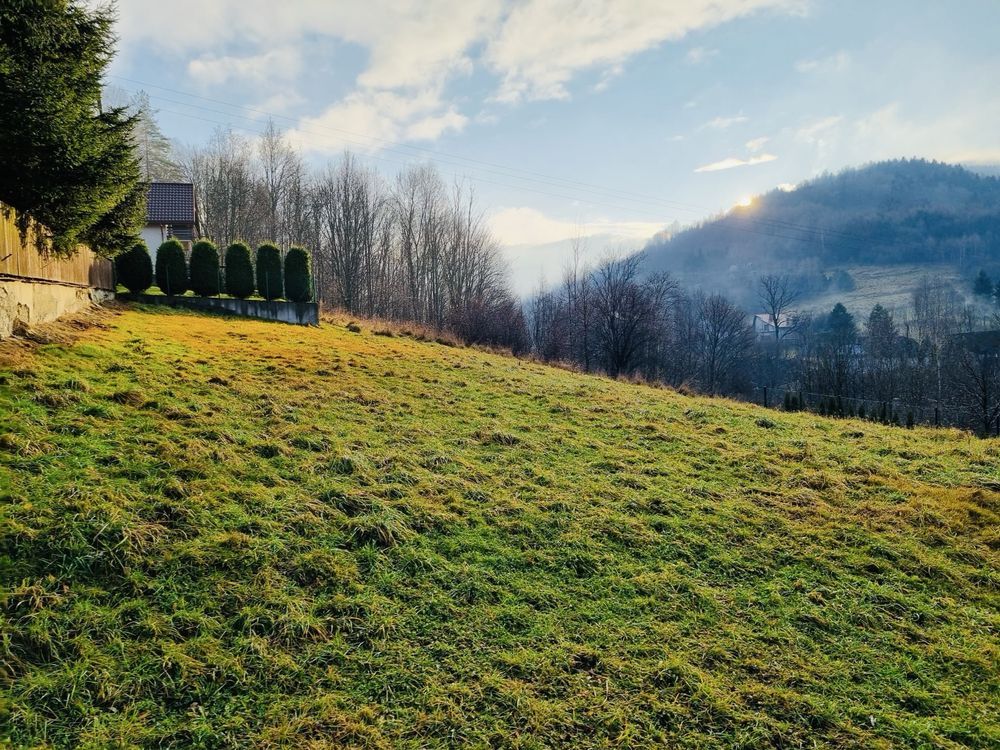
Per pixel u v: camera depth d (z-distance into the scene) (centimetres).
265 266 2025
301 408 804
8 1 805
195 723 316
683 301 6003
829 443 988
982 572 560
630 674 385
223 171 4159
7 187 870
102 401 655
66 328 938
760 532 602
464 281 4372
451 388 1125
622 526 577
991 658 434
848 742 349
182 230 2731
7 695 311
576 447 815
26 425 549
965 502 710
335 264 4091
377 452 680
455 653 389
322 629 390
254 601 403
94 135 918
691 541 566
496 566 491
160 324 1294
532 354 2788
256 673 353
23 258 859
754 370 5628
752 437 974
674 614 454
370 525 502
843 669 412
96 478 492
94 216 998
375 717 335
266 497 526
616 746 331
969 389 3369
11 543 397
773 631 444
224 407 743
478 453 743
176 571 414
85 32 965
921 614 486
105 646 350
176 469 535
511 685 365
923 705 384
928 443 1064
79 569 395
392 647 387
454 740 325
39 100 797
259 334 1430
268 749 307
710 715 359
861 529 625
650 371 4228
